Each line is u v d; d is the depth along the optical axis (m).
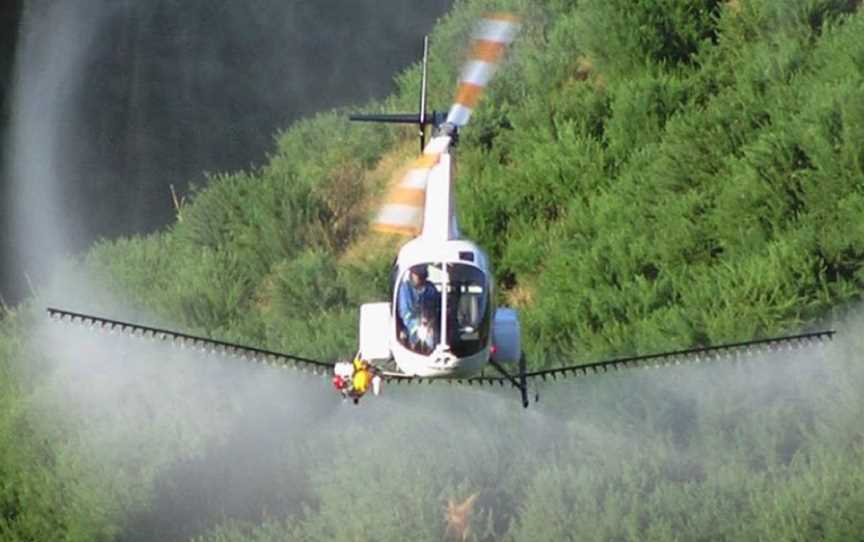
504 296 78.56
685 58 88.00
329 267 82.00
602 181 81.69
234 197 88.31
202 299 80.44
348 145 92.62
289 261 85.00
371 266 81.31
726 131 78.81
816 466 59.00
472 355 45.31
